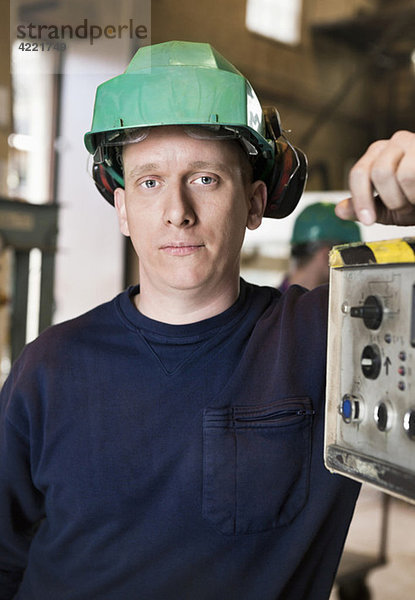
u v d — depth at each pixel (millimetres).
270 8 6914
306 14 7219
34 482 917
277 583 832
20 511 970
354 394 635
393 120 7930
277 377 851
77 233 5262
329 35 7426
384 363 590
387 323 586
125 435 853
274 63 6949
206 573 834
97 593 867
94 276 5375
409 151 597
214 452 826
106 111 802
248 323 890
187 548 835
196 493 830
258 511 821
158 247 816
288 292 953
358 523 3559
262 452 828
